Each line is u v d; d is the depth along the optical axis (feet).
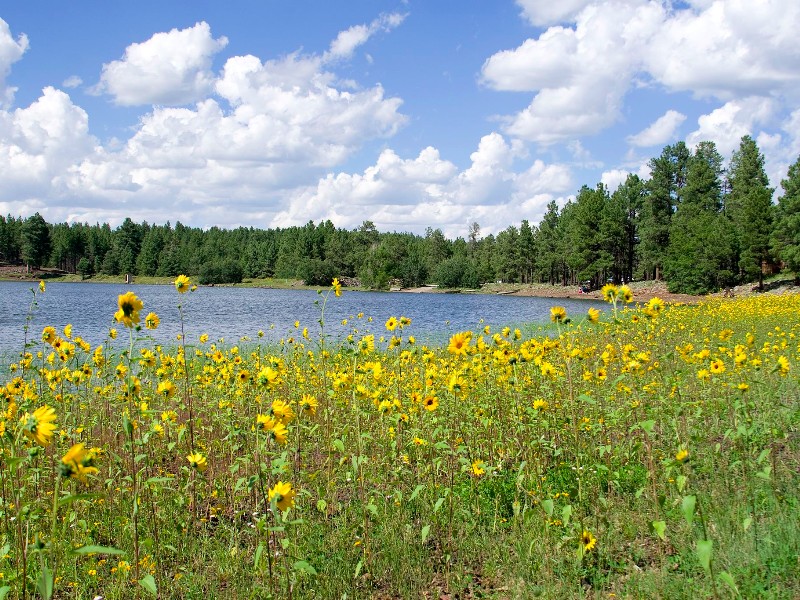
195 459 14.34
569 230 253.44
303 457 19.88
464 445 18.51
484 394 21.27
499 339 23.63
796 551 12.63
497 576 13.87
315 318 107.96
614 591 12.53
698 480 16.93
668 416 19.43
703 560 10.24
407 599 13.28
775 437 18.83
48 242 356.59
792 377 27.09
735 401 18.54
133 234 388.37
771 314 64.13
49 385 20.70
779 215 163.02
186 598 13.53
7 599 12.39
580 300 202.08
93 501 17.07
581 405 21.53
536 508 15.57
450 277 296.10
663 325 40.52
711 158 245.04
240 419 21.15
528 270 305.94
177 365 25.30
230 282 339.36
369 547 14.57
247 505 18.35
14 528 14.55
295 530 15.67
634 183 250.78
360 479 14.97
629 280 249.55
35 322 89.61
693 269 176.65
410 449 19.74
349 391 20.77
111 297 173.27
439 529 15.93
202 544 16.08
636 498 16.37
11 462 10.47
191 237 420.36
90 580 14.12
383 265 300.20
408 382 23.12
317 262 323.16
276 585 13.42
